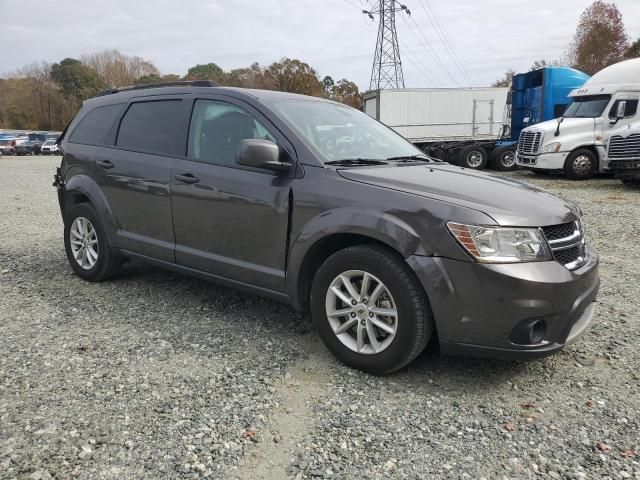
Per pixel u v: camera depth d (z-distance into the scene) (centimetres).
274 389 311
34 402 292
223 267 392
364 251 318
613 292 485
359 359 329
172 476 236
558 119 1540
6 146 4512
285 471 241
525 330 291
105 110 501
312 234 336
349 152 389
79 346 365
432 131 2080
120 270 510
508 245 291
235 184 376
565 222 318
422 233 299
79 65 9488
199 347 366
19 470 237
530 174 1712
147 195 437
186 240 416
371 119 479
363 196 322
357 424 278
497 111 2106
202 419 279
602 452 256
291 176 354
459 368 339
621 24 4866
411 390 312
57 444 256
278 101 400
